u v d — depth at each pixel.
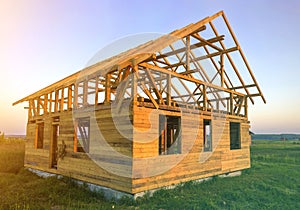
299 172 12.99
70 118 10.13
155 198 7.22
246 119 13.27
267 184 9.88
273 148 34.50
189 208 6.43
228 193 8.07
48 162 11.39
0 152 17.77
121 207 6.46
